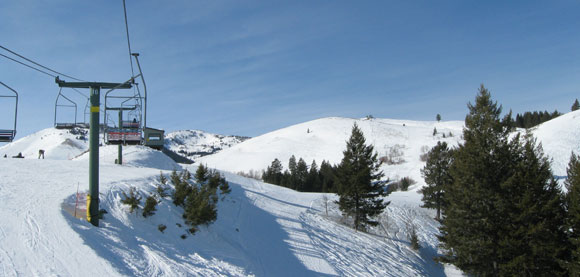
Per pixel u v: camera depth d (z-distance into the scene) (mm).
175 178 23875
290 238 24734
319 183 84625
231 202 28297
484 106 22672
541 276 19875
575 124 79188
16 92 17094
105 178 22156
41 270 9625
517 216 19906
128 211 16656
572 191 21188
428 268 28156
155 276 11555
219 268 14555
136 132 29578
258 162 165500
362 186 31109
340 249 25375
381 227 35875
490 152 22312
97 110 14273
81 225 13211
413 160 126875
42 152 38438
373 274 22312
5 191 15938
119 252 12289
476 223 21125
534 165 20953
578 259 18672
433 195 41500
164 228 16578
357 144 32781
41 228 12094
